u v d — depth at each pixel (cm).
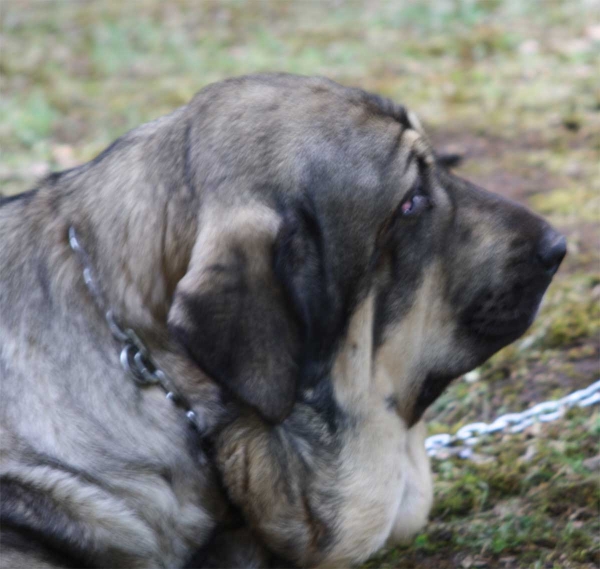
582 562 710
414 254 613
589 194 1316
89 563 577
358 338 601
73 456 572
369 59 2030
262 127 581
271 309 552
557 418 878
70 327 582
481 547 741
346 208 585
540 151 1484
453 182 639
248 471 583
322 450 600
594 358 970
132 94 1902
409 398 646
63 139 1673
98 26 2408
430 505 709
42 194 627
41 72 2058
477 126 1602
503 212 643
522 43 2025
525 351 991
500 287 639
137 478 578
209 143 579
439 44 2073
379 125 601
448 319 639
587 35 2017
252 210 558
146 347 581
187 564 604
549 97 1697
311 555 611
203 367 538
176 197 578
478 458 843
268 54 2105
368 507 617
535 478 812
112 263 585
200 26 2377
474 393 938
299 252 570
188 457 585
